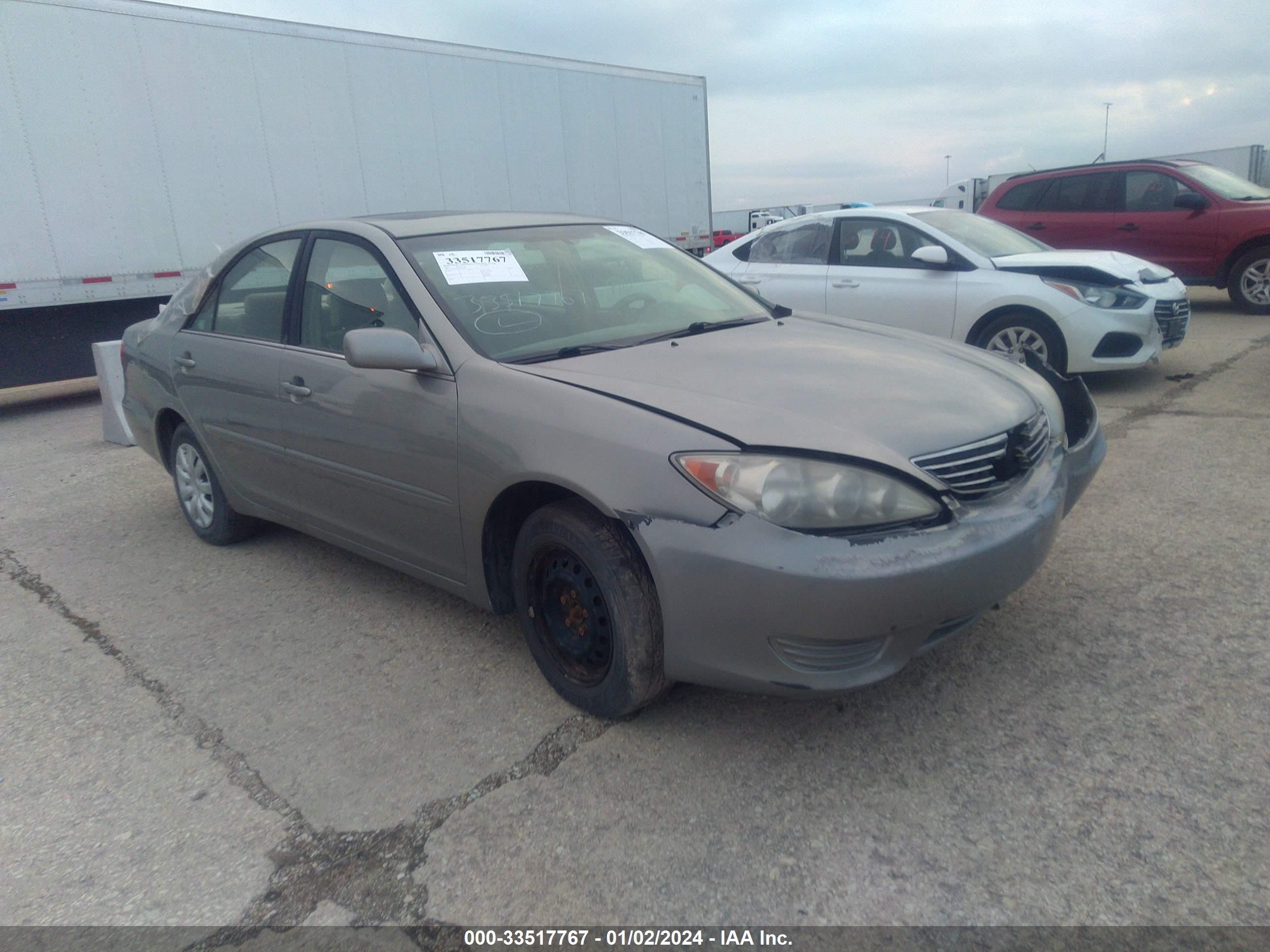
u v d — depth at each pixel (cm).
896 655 254
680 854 234
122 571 458
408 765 279
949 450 260
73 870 242
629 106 1330
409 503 336
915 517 248
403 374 329
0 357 895
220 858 244
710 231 1509
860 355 323
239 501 450
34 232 838
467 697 317
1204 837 226
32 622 403
